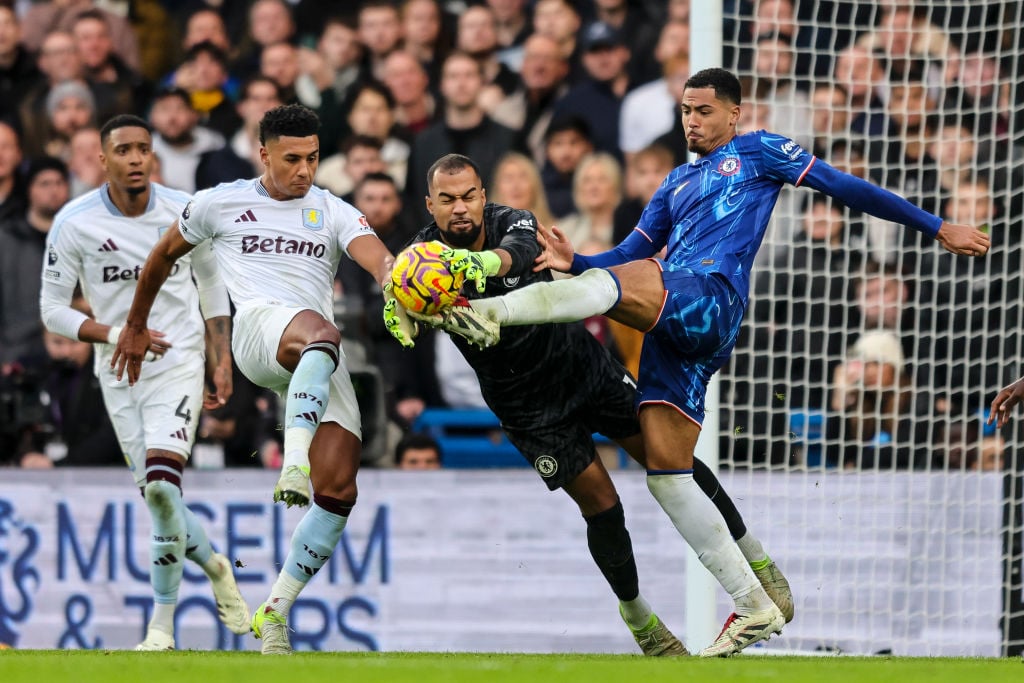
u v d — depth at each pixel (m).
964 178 30.67
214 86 35.41
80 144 34.53
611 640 26.39
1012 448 26.80
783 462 28.28
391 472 27.00
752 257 17.61
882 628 25.81
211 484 27.42
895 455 26.81
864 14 32.44
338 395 19.50
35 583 27.64
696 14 24.17
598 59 33.84
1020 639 25.64
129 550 27.48
